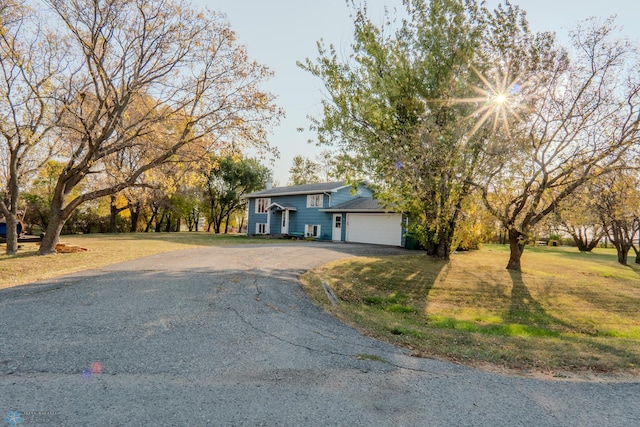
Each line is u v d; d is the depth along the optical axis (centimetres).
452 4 1245
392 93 1320
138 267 1005
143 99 1370
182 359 394
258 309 626
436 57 1308
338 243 2333
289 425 271
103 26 1198
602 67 1103
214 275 916
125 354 400
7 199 1342
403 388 348
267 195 3159
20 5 1127
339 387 344
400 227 2225
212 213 4038
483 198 1257
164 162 1366
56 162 1822
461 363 431
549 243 3828
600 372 425
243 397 314
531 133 1154
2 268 959
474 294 1045
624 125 1097
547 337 661
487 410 310
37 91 1138
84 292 689
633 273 1681
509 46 1173
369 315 711
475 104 1170
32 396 299
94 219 3309
